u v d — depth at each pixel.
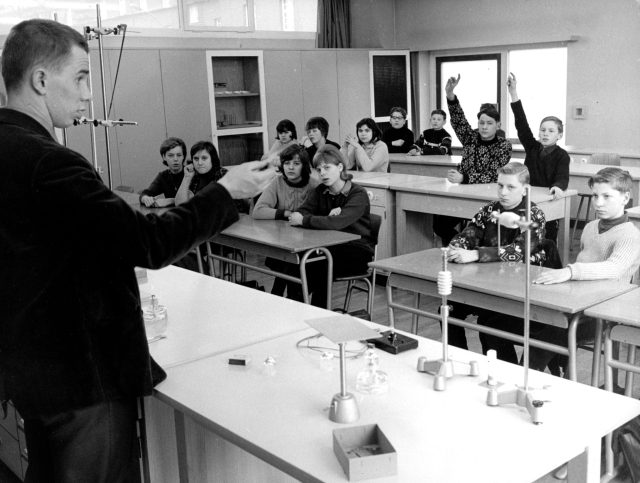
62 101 1.51
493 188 5.02
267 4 8.55
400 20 9.59
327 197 4.32
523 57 8.54
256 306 2.50
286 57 8.37
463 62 9.19
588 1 7.66
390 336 2.09
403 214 5.35
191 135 7.72
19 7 6.73
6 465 2.76
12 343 1.50
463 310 3.32
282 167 4.55
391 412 1.63
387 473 1.35
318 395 1.74
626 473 2.46
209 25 7.95
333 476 1.36
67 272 1.49
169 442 2.03
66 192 1.37
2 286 1.46
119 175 7.25
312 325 1.63
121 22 7.29
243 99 8.39
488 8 8.58
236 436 1.55
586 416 1.59
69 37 1.49
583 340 2.91
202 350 2.07
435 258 3.32
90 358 1.54
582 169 6.25
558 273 2.82
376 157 6.49
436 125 7.84
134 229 1.38
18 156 1.40
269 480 2.18
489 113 5.24
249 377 1.87
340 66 8.82
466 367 1.89
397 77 9.28
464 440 1.49
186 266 4.68
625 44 7.45
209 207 1.50
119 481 1.67
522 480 1.35
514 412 1.62
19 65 1.46
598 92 7.74
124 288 1.57
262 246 4.07
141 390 1.63
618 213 2.93
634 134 7.51
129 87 7.23
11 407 2.60
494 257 3.21
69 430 1.57
